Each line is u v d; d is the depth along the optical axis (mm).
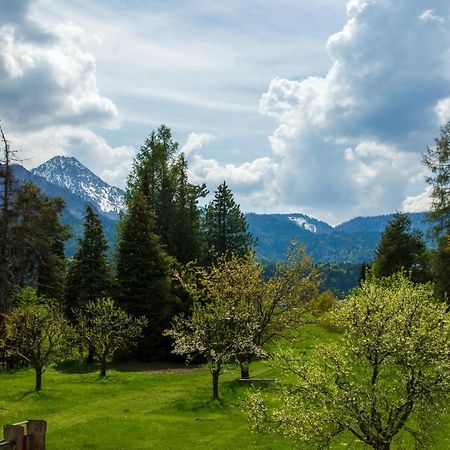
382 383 17797
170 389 39812
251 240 85125
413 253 67875
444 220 53344
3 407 32906
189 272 66125
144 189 72688
